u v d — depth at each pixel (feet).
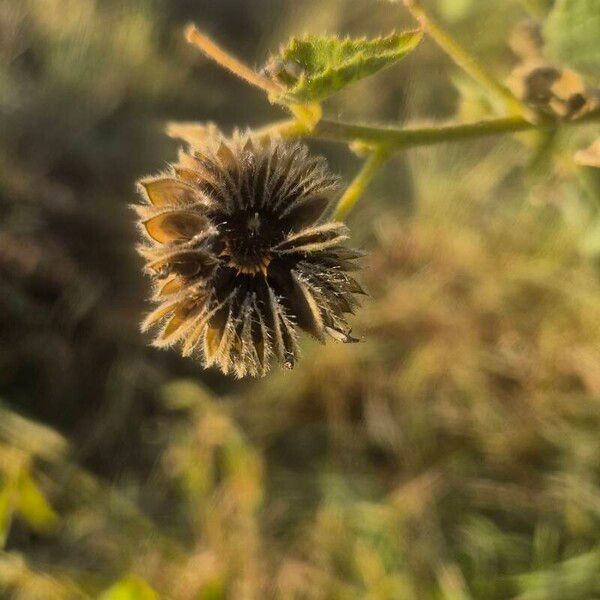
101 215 1.35
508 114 0.61
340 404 1.20
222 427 1.17
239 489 1.12
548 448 1.13
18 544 1.07
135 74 1.52
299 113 0.56
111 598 0.79
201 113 1.52
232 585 1.06
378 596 1.02
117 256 1.33
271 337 0.53
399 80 1.41
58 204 1.34
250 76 0.54
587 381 1.17
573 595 0.98
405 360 1.22
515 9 0.94
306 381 1.21
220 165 0.53
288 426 1.20
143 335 1.27
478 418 1.16
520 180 1.31
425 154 1.35
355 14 1.49
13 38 1.53
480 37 0.96
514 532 1.07
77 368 1.25
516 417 1.16
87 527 1.09
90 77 1.51
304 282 0.53
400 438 1.16
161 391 1.23
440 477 1.12
